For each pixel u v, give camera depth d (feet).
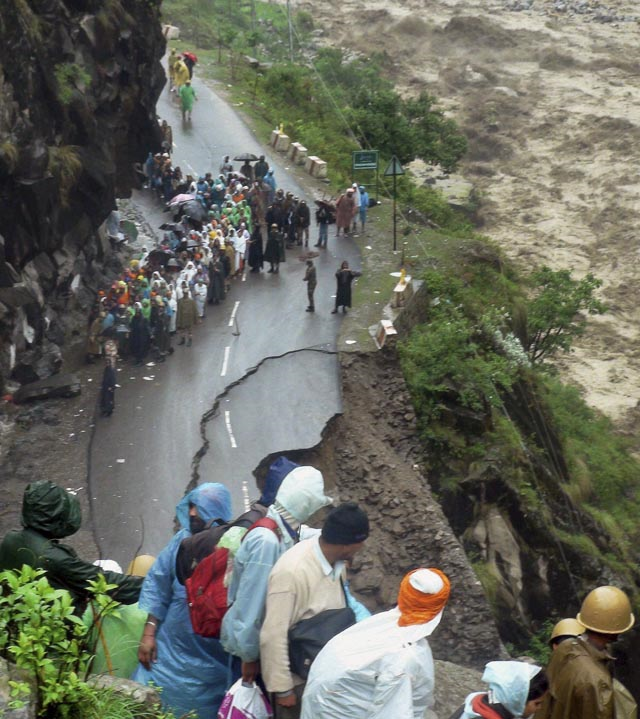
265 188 160.66
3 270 108.68
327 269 144.36
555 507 128.57
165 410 110.32
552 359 235.20
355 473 108.06
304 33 393.70
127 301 122.11
